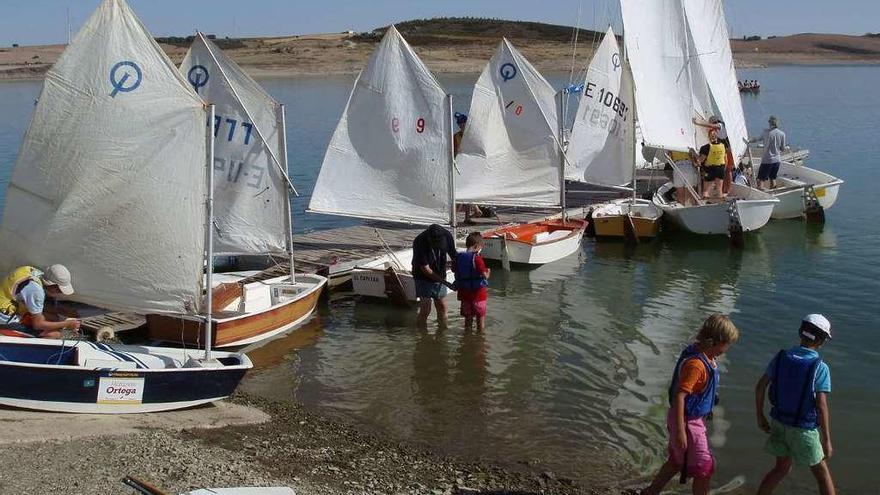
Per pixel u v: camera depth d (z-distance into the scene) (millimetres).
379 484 10023
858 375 14375
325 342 16094
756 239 24781
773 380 9102
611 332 16875
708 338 8578
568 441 11828
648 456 11375
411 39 142500
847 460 11359
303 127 53750
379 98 20016
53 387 10789
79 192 11852
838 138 46188
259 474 9875
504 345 16031
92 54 11703
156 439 10562
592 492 10250
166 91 11711
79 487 9047
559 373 14570
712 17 25922
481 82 22609
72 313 13758
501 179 23141
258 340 15859
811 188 26094
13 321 11594
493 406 13094
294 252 20766
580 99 25516
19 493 8828
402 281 18234
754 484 10555
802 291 19547
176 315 12188
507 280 20844
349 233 23000
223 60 16906
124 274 12070
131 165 11812
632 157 25609
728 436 11930
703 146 25344
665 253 23484
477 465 10945
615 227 24656
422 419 12555
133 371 11125
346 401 13227
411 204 20422
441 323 17250
